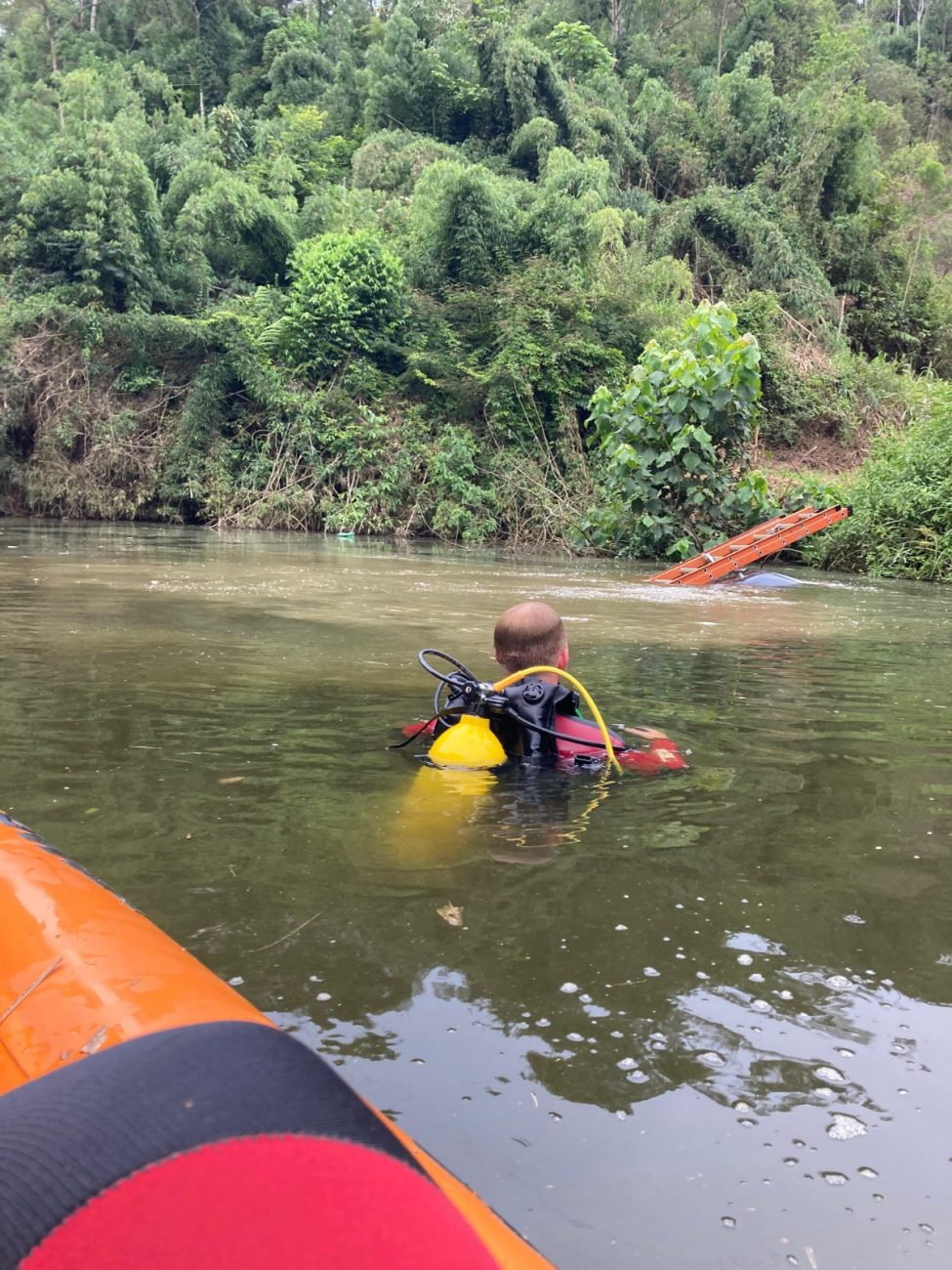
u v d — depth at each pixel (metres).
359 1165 0.49
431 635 4.65
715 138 23.83
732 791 2.30
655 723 3.01
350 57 30.53
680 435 11.02
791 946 1.49
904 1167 1.00
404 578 7.97
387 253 16.88
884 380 18.33
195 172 18.59
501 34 25.02
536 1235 0.88
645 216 21.28
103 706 3.02
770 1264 0.86
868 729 3.00
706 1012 1.29
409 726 2.81
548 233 17.56
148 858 1.77
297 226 19.91
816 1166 0.99
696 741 2.79
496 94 24.97
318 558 9.96
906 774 2.49
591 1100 1.09
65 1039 0.84
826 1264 0.86
